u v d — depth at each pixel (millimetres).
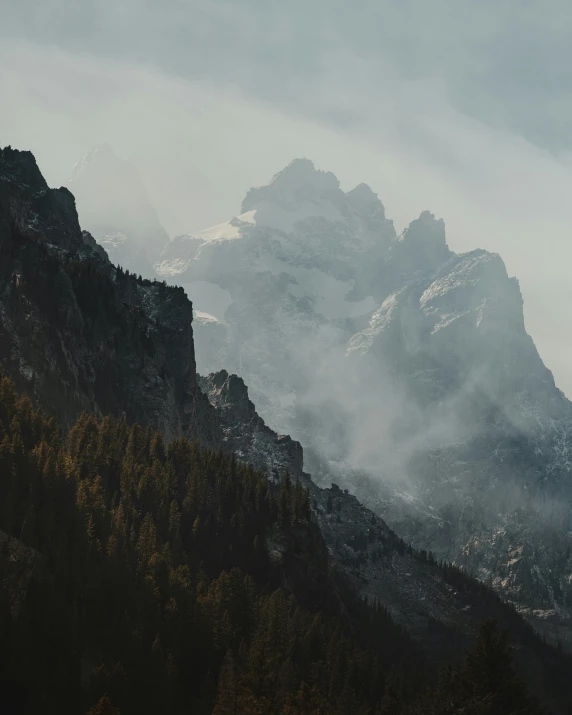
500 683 197125
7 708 195500
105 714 188500
